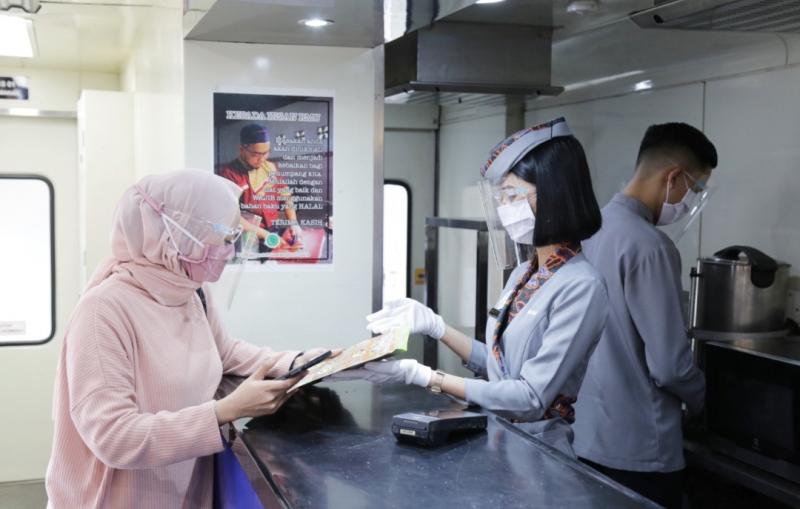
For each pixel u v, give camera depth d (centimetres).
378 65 269
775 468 280
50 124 520
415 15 224
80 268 503
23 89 511
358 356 177
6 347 519
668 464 271
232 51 258
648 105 394
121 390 173
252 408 176
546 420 201
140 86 387
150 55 343
